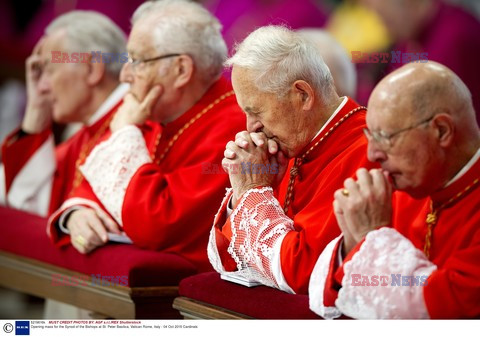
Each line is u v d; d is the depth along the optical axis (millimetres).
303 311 8930
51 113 16031
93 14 15430
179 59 12742
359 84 18672
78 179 15062
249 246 9664
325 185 10016
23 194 15992
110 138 12875
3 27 25406
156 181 12328
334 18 22281
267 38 9969
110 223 12633
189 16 12852
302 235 9461
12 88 23641
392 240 8258
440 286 8016
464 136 8398
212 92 13055
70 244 12891
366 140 10023
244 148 10047
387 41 20406
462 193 8555
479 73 18000
